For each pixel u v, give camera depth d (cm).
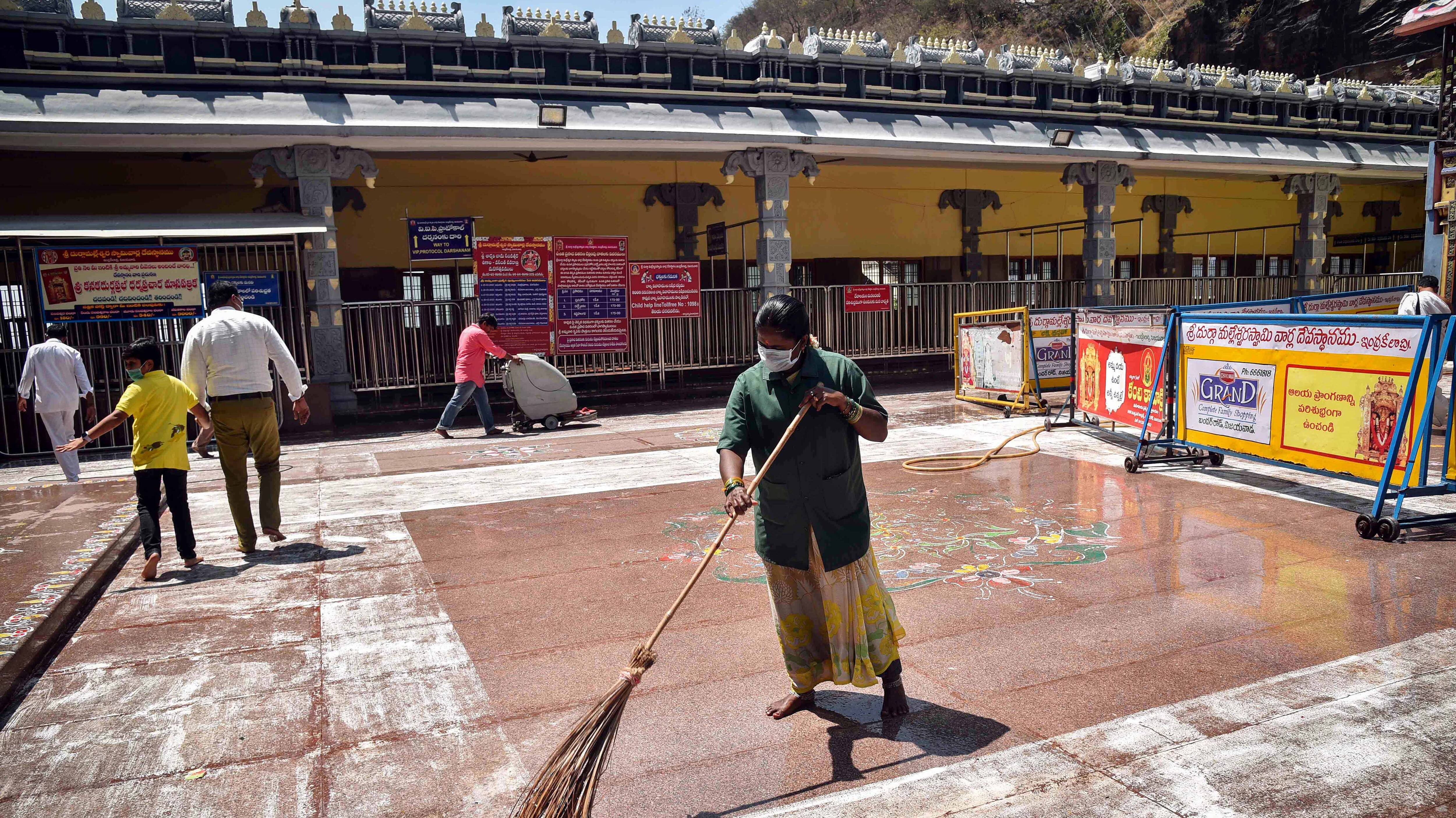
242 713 346
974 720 320
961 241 1920
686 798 275
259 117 1127
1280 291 1928
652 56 1340
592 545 580
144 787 292
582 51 1299
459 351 1117
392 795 283
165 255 1074
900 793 273
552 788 248
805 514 306
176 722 339
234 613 461
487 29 1253
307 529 641
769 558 314
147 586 512
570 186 1589
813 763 294
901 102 1481
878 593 317
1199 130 1714
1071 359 1154
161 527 658
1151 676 352
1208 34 3469
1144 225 2095
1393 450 545
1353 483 689
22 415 1057
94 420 1074
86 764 308
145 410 523
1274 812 255
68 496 766
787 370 307
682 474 820
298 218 1178
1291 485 691
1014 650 385
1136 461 767
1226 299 1869
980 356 1255
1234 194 2184
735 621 431
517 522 650
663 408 1366
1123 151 1593
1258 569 486
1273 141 1761
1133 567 497
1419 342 536
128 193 1341
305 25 1162
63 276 1037
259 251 1277
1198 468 773
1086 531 579
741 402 317
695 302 1438
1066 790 271
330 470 899
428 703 351
